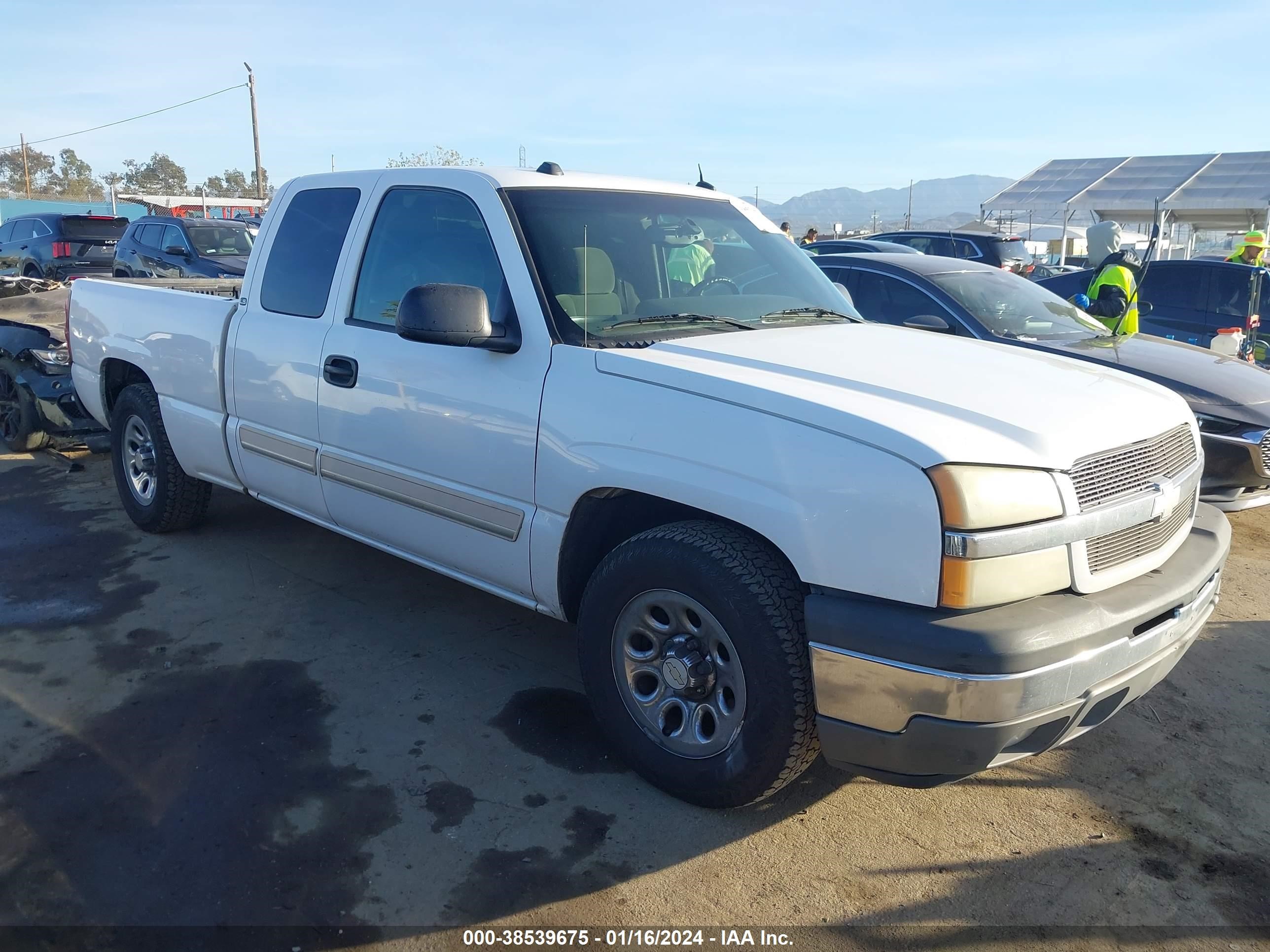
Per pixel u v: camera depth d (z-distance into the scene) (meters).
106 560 5.03
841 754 2.60
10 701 3.57
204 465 4.79
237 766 3.17
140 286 5.44
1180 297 9.83
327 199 4.14
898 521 2.40
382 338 3.70
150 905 2.53
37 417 7.12
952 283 6.80
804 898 2.62
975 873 2.73
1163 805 3.07
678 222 3.88
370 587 4.71
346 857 2.74
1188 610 2.84
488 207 3.46
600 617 3.05
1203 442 5.34
